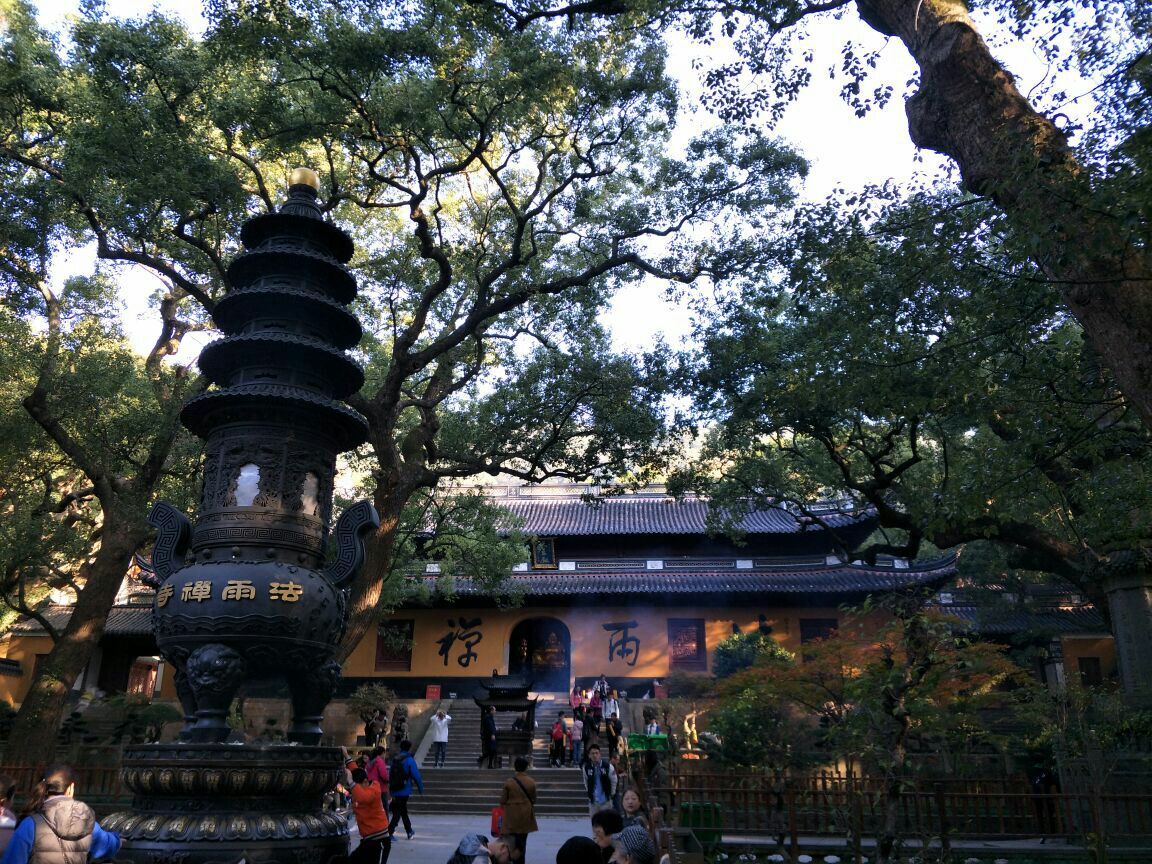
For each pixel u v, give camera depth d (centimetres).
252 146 1919
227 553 924
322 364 1026
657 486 4297
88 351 2211
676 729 2681
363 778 1145
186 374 2456
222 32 1516
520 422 2152
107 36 1487
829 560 3588
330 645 926
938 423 1761
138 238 1656
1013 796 1405
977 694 1541
